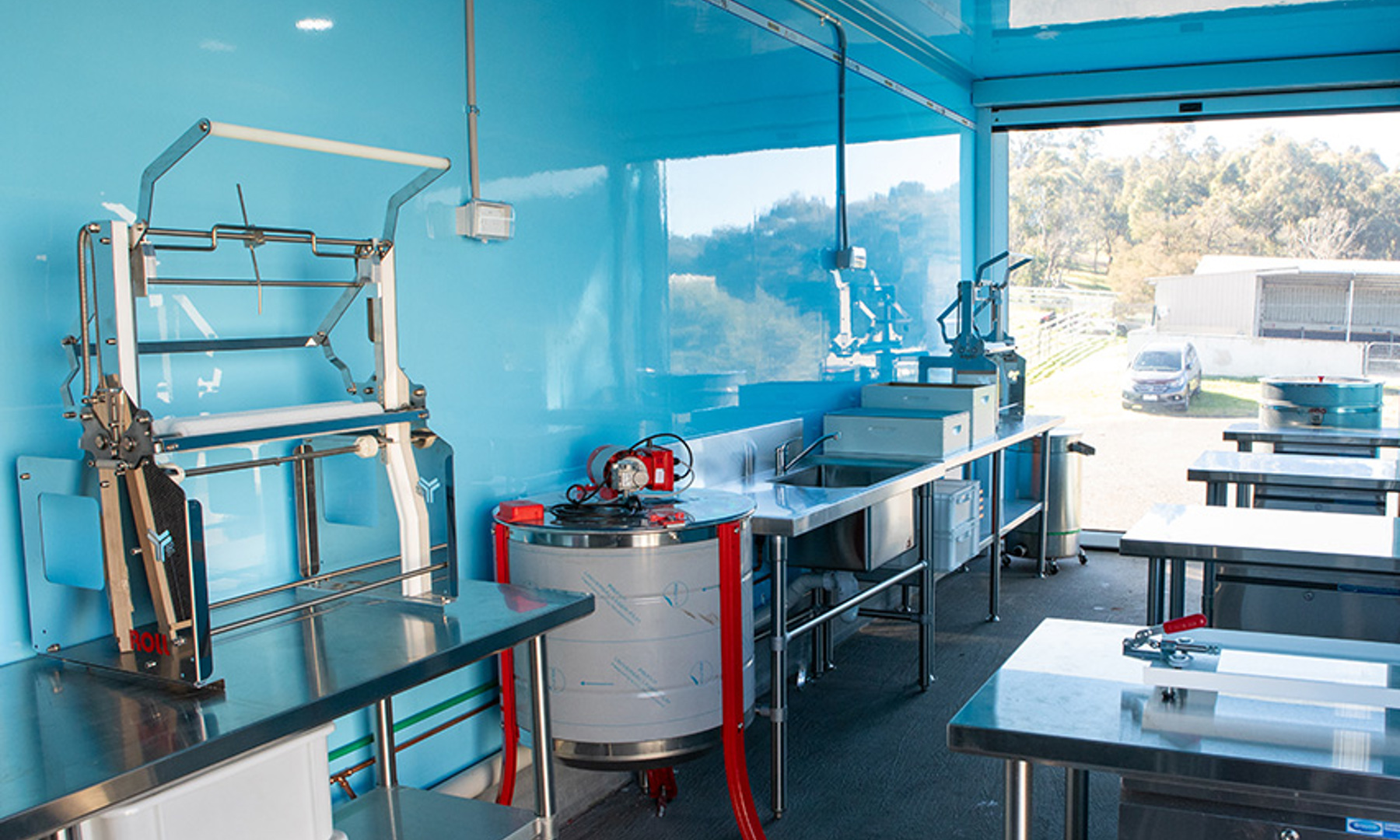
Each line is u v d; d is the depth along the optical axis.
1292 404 5.43
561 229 3.20
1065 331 7.33
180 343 2.04
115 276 1.76
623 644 2.70
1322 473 4.15
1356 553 2.91
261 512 2.34
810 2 4.57
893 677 4.38
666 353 3.74
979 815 3.13
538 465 3.15
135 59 2.08
